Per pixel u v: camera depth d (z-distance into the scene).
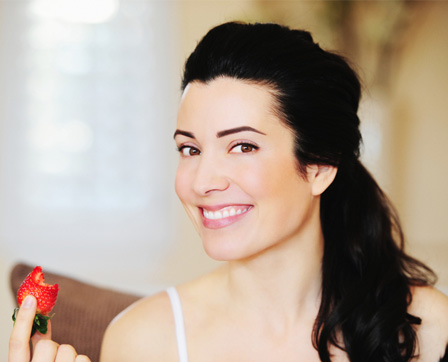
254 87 1.08
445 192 3.16
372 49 2.83
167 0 3.33
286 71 1.09
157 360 1.24
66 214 3.41
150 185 3.40
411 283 1.38
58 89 3.38
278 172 1.09
